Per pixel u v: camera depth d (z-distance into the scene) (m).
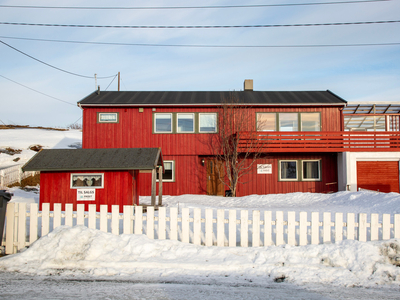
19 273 5.70
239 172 20.12
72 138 37.78
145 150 13.23
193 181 20.09
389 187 19.38
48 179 12.22
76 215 7.05
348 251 6.06
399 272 5.59
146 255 6.22
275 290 5.04
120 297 4.70
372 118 21.70
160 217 6.91
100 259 6.04
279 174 20.22
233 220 6.76
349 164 19.05
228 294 4.86
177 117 20.16
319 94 22.39
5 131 39.47
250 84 24.30
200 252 6.32
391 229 7.59
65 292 4.88
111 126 20.03
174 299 4.64
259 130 20.08
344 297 4.81
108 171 12.27
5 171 18.84
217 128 20.09
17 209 7.02
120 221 8.74
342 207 13.42
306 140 19.30
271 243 6.73
